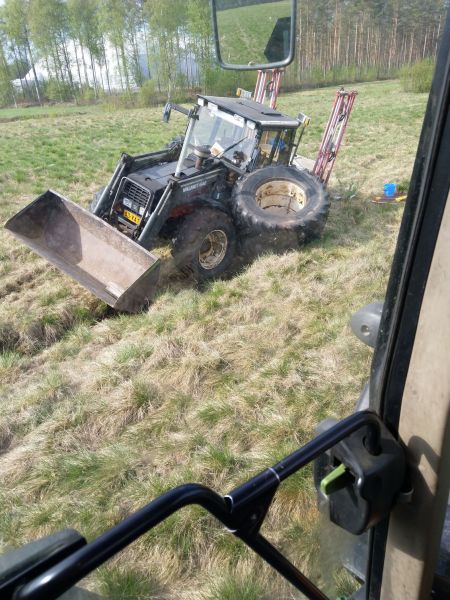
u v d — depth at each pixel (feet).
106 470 11.82
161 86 115.14
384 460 3.52
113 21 122.62
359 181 35.29
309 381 14.39
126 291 20.38
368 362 14.90
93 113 116.98
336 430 3.49
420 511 3.66
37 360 18.88
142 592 8.57
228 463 11.67
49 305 22.03
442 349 3.35
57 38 152.35
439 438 3.44
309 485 8.91
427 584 3.92
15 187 41.19
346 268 21.22
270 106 28.91
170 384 15.46
